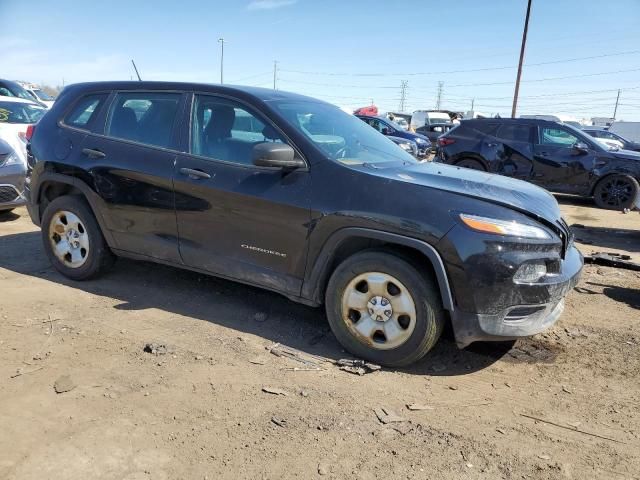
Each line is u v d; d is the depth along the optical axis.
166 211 4.14
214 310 4.30
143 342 3.69
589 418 2.98
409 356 3.36
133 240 4.39
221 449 2.60
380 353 3.44
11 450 2.53
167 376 3.25
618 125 37.50
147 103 4.42
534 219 3.31
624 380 3.41
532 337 4.01
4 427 2.71
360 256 3.42
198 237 4.03
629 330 4.18
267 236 3.71
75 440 2.62
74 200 4.66
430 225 3.19
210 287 4.77
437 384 3.31
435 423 2.89
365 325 3.46
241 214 3.78
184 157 4.07
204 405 2.96
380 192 3.37
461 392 3.22
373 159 3.96
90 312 4.17
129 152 4.32
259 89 4.28
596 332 4.13
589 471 2.54
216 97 4.11
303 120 3.96
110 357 3.46
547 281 3.25
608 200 10.58
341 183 3.49
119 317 4.09
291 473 2.46
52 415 2.82
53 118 4.88
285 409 2.95
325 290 3.69
